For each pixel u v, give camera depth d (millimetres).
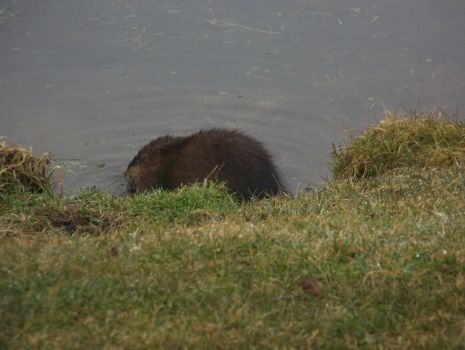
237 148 20531
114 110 24297
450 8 28031
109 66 25797
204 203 17828
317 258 12938
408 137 20844
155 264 12734
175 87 25094
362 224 14312
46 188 19219
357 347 11359
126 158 22359
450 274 12727
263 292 12250
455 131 20562
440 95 24328
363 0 28281
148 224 16172
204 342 11125
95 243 13656
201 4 28266
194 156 20750
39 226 16297
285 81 25203
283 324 11609
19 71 25484
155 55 26203
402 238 13547
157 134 23359
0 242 13352
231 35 26984
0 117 23703
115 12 27984
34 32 26938
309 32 27109
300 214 16266
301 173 21531
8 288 11695
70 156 22297
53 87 24953
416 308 12047
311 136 23141
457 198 16250
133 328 11320
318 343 11320
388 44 26516
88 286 11938
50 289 11750
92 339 10953
